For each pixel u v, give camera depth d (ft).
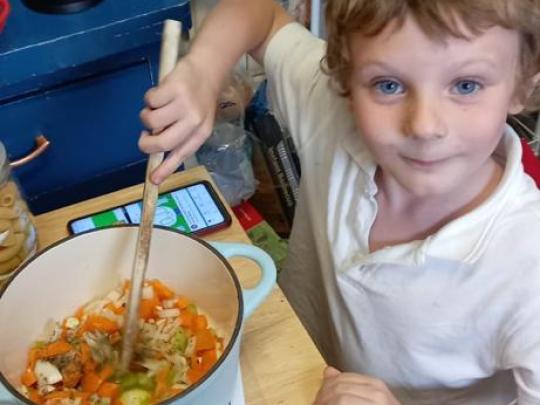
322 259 2.63
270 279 2.12
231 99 3.87
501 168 2.21
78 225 2.58
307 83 2.68
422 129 1.85
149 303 2.19
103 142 3.05
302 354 2.17
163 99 1.97
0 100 2.76
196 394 1.75
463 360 2.32
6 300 2.00
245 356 2.16
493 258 2.10
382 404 1.98
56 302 2.19
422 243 2.17
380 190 2.37
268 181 4.13
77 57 2.75
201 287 2.17
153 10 2.78
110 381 2.03
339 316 2.59
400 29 1.78
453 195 2.21
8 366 2.01
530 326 2.03
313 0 3.92
